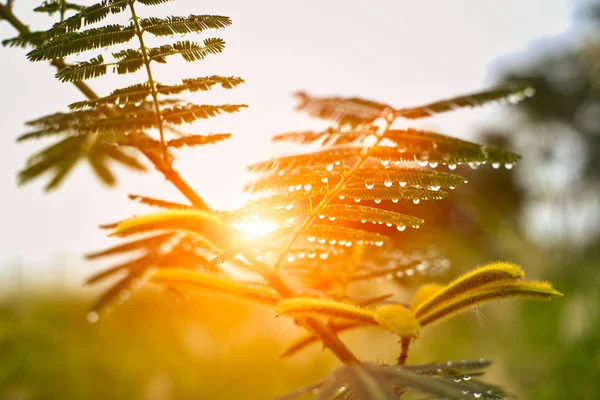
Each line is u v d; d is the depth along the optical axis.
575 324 1.37
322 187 0.37
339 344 0.37
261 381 1.40
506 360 1.42
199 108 0.38
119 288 0.45
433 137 0.35
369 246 0.46
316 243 0.43
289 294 0.38
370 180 0.36
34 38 0.41
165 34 0.36
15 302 1.20
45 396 1.09
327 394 0.33
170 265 0.45
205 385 1.34
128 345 1.32
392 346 0.96
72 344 1.20
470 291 0.36
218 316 1.44
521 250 1.66
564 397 1.25
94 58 0.36
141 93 0.37
